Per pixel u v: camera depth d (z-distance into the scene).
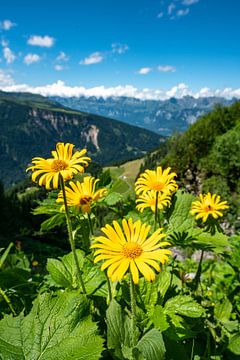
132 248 2.38
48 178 2.64
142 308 2.74
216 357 3.05
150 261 2.31
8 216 50.81
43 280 3.42
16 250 5.56
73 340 1.86
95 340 1.86
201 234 3.70
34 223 55.44
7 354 1.79
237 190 23.23
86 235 3.33
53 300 1.99
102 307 2.90
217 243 3.72
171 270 3.69
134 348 2.10
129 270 2.37
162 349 1.90
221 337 3.50
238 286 4.46
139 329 2.51
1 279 3.12
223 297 5.08
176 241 3.56
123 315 2.31
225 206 4.06
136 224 2.56
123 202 4.03
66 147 2.82
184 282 4.12
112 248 2.42
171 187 3.45
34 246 18.58
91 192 3.32
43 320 1.93
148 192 3.77
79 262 3.02
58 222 3.34
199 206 4.05
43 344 1.85
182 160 28.44
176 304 2.71
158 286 2.83
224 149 24.34
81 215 3.28
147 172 3.64
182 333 2.59
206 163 26.39
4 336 1.87
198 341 3.30
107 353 2.48
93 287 2.87
